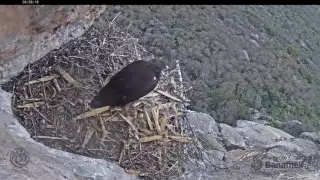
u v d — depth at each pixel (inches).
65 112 233.6
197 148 287.3
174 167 255.3
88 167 215.9
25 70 232.8
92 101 228.5
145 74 226.7
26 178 180.7
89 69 251.1
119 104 231.1
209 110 621.0
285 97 844.6
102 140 236.5
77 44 256.2
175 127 262.2
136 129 244.5
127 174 236.5
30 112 227.0
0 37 177.8
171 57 709.9
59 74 242.1
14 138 201.3
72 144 228.8
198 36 855.7
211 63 792.9
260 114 692.7
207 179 267.9
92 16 230.2
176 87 278.7
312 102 885.2
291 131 605.6
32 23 183.8
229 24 992.2
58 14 193.5
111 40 275.3
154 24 754.8
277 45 1041.5
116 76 228.1
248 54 925.8
